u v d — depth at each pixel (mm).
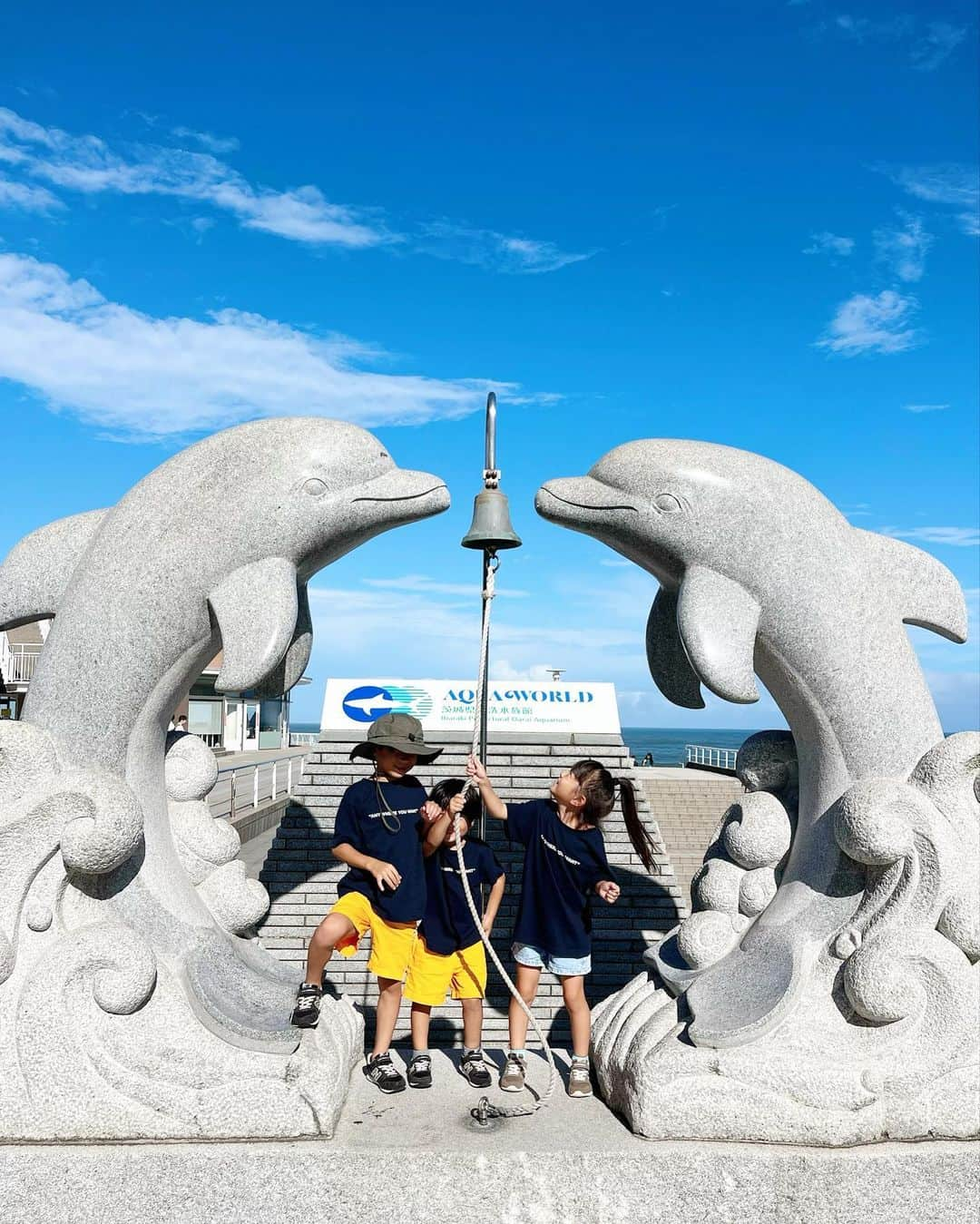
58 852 3492
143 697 3805
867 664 3891
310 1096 3311
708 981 3803
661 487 3967
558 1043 6652
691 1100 3340
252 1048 3420
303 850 7801
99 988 3354
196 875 4109
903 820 3596
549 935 3842
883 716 3867
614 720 9234
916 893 3543
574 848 3875
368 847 3775
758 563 3895
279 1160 3197
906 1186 3256
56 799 3477
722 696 3783
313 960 3613
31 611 4066
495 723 9281
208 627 3869
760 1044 3430
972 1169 3287
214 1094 3299
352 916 3670
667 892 7750
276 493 3801
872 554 4086
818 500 4062
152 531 3785
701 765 23000
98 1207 3150
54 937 3459
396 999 3857
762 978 3668
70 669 3736
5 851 3441
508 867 7828
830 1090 3350
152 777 3949
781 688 4055
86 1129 3262
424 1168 3201
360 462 3932
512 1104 3641
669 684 4605
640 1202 3211
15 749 3525
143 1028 3398
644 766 26750
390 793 3850
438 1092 3760
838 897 3746
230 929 4078
